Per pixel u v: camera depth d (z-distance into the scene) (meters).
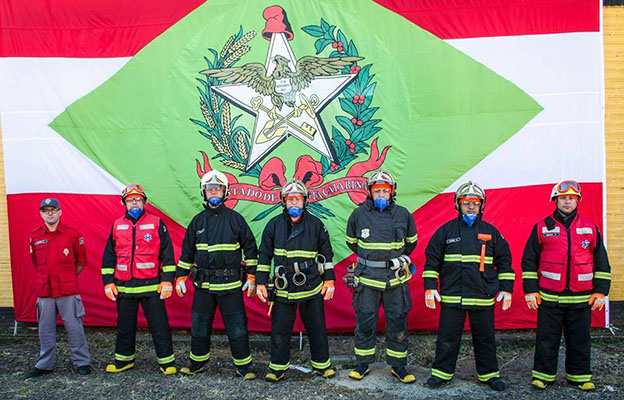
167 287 4.86
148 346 5.70
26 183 6.07
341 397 4.41
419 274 5.86
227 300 4.79
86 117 6.02
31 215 6.09
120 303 4.95
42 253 4.86
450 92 5.80
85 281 6.09
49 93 6.03
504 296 4.57
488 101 5.80
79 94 6.02
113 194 6.02
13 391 4.55
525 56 5.77
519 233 5.83
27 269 6.10
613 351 5.36
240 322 4.83
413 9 5.81
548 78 5.77
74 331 4.91
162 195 5.98
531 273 4.60
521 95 5.78
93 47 6.00
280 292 4.71
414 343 5.69
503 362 5.23
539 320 4.59
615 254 6.40
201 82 5.91
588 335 4.50
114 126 6.00
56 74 6.02
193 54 5.91
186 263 4.91
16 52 6.01
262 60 5.88
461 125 5.80
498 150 5.80
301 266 4.71
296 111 5.86
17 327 6.21
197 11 5.92
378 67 5.82
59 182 6.05
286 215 4.83
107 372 4.98
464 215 4.61
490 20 5.78
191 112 5.92
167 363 4.93
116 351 5.00
